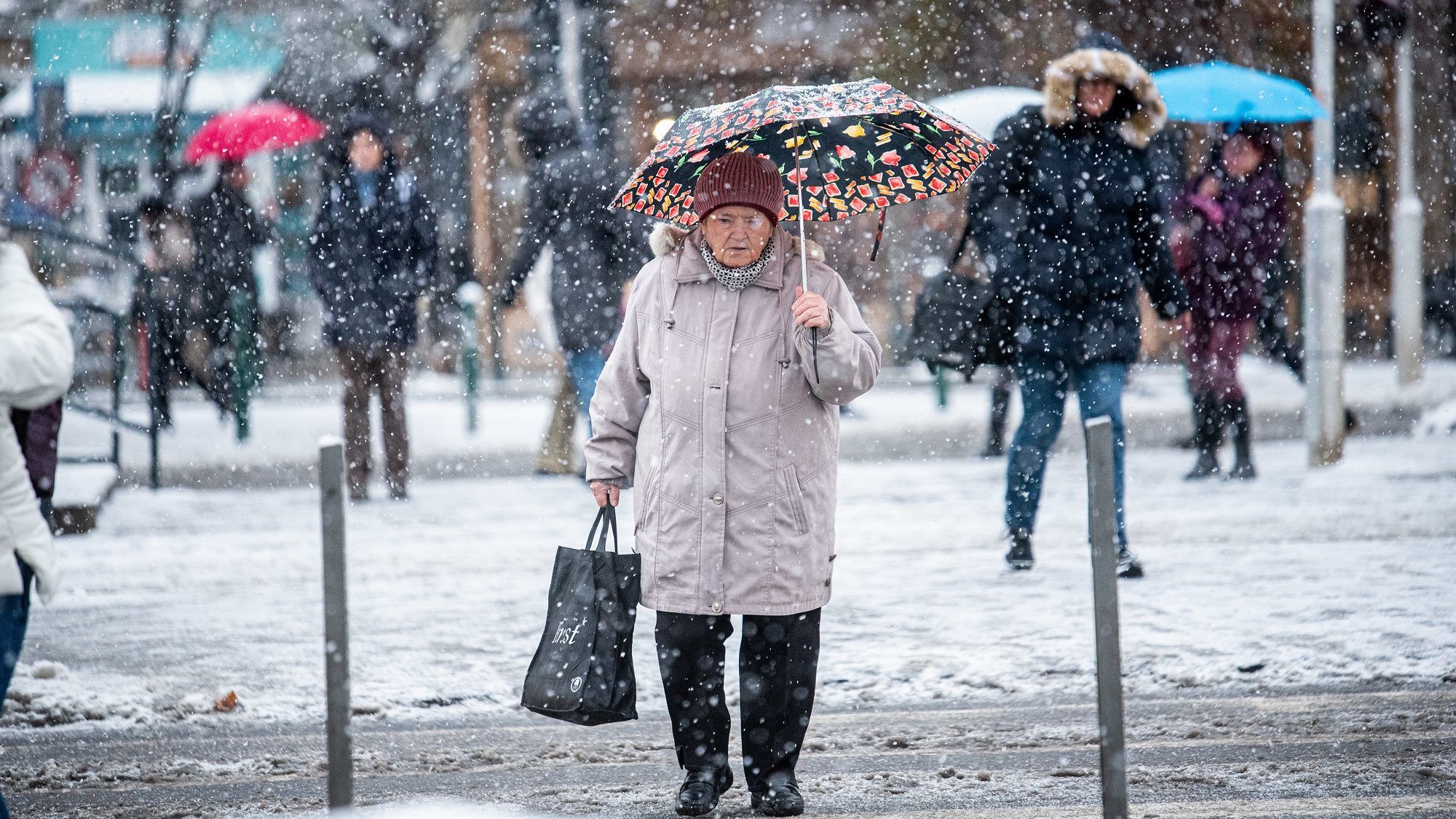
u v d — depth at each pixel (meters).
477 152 73.75
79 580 27.58
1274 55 71.31
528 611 24.34
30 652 21.97
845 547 29.39
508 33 72.88
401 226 36.34
